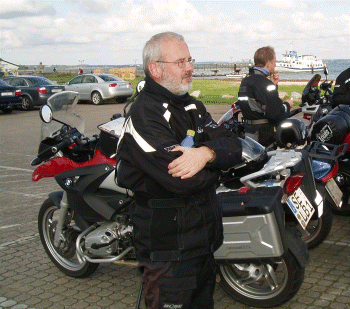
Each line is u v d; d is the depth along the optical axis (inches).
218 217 95.1
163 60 89.9
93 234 145.3
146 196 91.4
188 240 90.0
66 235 161.9
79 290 156.9
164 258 90.2
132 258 145.0
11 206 255.3
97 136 151.8
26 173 339.0
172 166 83.4
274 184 131.1
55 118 151.9
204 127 95.0
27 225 223.3
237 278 139.4
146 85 92.3
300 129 157.0
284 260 128.4
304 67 4293.8
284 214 130.7
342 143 193.9
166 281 90.1
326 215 169.5
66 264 166.7
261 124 205.9
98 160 145.6
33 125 623.2
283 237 124.3
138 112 89.2
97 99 847.1
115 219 144.9
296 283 129.1
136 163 88.6
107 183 141.8
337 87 229.5
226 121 213.9
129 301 148.1
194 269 90.6
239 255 126.6
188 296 90.7
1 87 751.7
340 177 198.4
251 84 204.7
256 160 136.6
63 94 155.8
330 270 159.8
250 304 136.5
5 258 186.1
